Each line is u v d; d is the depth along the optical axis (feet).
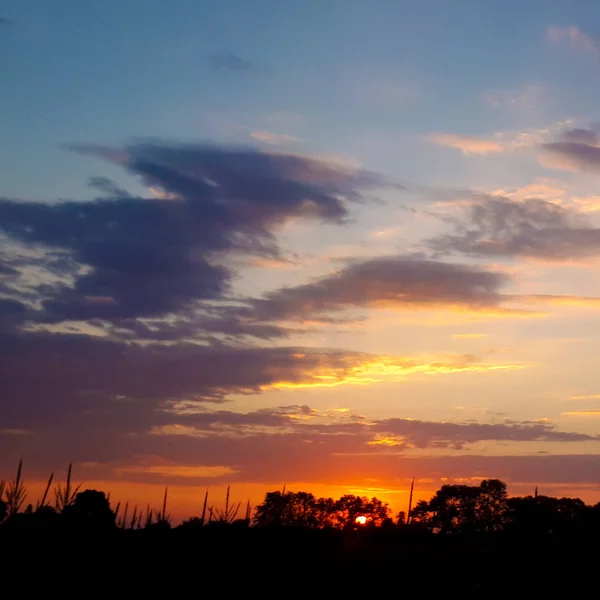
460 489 245.24
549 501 223.30
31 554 125.08
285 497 252.01
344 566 148.56
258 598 126.93
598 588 141.69
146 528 158.81
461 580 144.87
